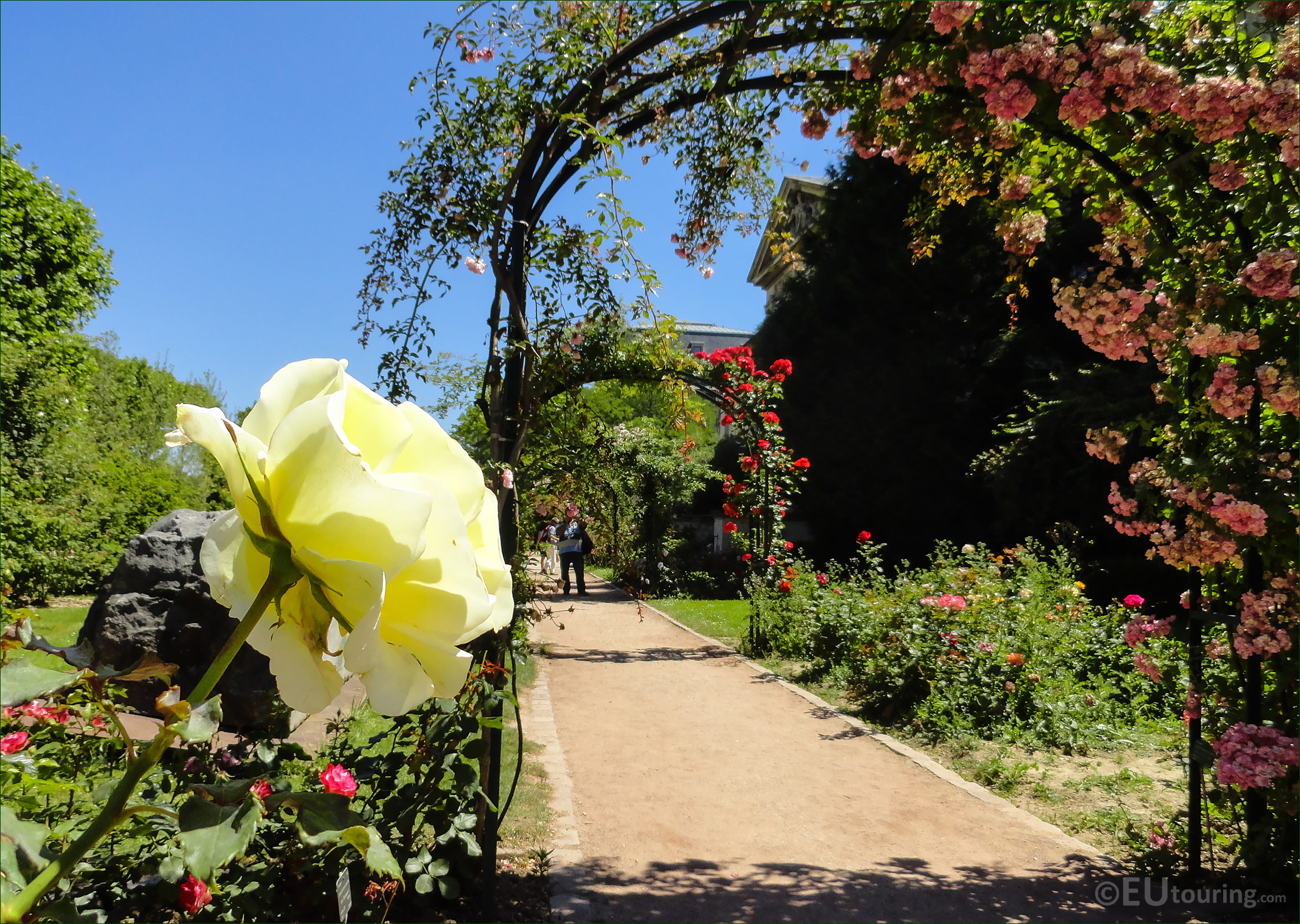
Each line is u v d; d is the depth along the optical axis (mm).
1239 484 2945
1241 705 3400
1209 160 3098
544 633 10266
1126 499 3357
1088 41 2936
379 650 400
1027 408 13992
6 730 1422
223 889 2113
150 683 4590
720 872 3621
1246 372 3031
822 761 5270
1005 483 13570
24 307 12164
